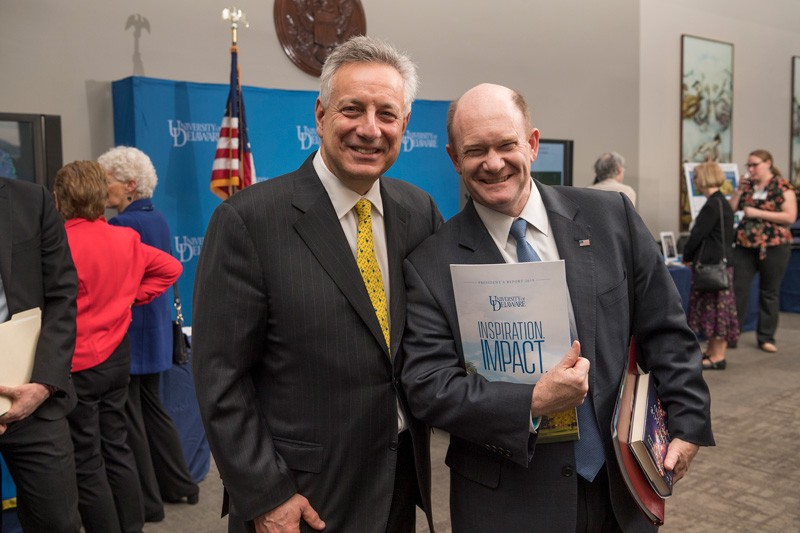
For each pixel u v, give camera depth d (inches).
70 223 106.0
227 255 59.0
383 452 61.9
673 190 327.9
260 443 59.1
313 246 60.6
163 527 121.1
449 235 64.9
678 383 62.4
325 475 60.5
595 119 289.4
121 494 110.6
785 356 243.0
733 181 323.3
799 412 179.9
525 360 58.2
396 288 64.2
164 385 133.7
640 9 304.7
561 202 64.9
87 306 103.0
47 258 83.4
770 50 374.9
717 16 342.3
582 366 54.9
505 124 58.4
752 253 249.9
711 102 340.5
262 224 60.1
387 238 65.8
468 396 57.6
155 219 127.2
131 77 161.6
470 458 63.2
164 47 181.5
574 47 279.6
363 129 58.2
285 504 58.8
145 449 122.5
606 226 64.1
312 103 188.1
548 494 59.7
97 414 104.9
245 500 57.7
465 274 59.2
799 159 399.5
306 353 59.7
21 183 83.1
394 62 60.1
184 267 169.5
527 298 57.4
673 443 61.2
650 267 64.4
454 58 243.3
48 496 81.6
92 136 170.4
